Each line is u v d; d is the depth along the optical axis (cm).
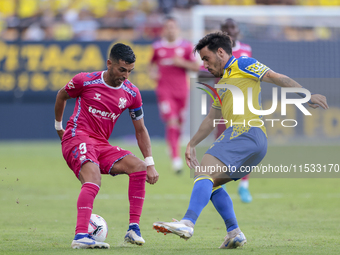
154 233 1589
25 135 5834
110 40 5788
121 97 1378
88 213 1274
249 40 5719
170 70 3694
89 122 1376
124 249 1261
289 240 1425
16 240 1415
